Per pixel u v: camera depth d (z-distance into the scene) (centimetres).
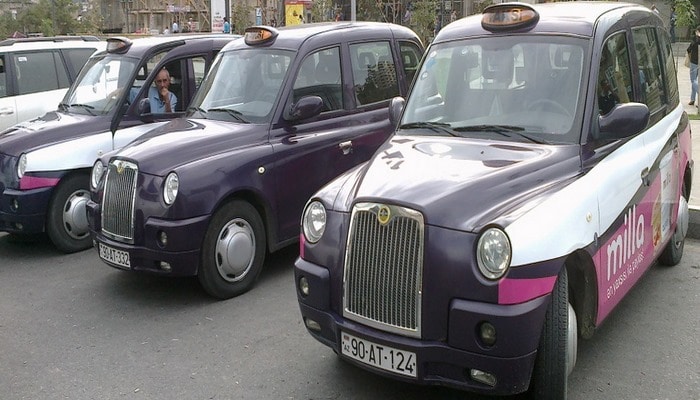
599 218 390
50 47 1066
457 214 356
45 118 804
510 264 338
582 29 459
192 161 573
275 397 425
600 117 428
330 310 396
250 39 700
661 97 549
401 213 362
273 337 511
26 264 710
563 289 360
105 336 525
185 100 816
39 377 463
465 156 416
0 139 747
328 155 660
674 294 560
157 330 531
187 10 4084
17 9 3897
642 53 520
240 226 595
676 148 549
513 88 458
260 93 654
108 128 761
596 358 458
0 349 508
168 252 556
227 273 587
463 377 357
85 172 746
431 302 354
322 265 398
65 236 737
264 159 607
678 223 589
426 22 2155
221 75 693
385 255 368
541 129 432
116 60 812
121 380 455
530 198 369
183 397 430
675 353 463
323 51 682
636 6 545
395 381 438
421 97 495
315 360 473
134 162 575
